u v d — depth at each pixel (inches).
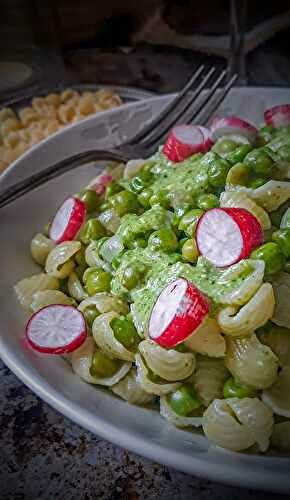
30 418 8.0
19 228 9.3
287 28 17.7
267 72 16.2
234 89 11.8
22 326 7.7
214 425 6.5
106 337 7.2
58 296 8.1
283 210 7.9
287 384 6.8
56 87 16.1
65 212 9.1
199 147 9.4
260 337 7.0
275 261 6.9
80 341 7.3
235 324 6.6
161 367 6.8
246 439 6.4
